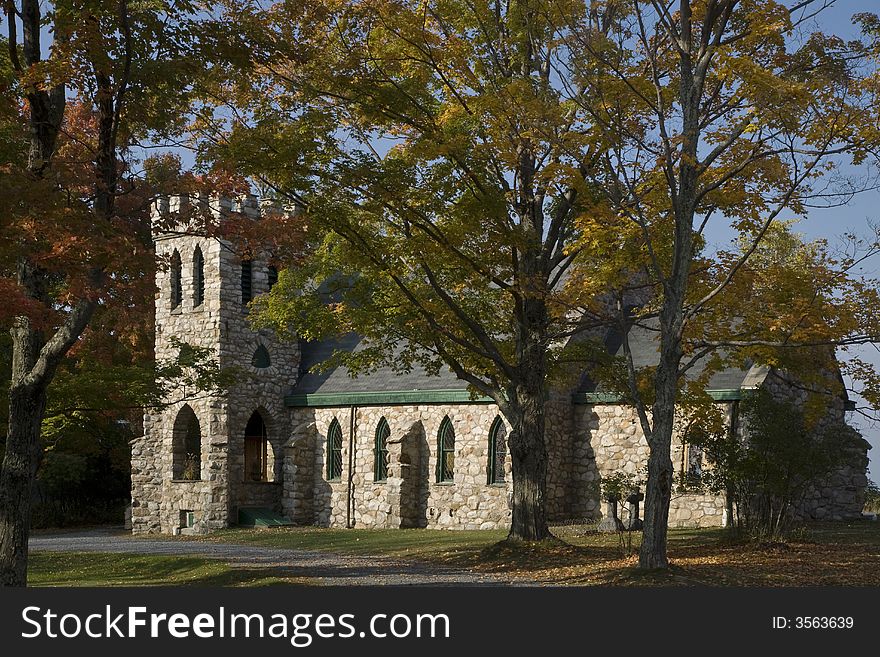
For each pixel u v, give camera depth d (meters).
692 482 25.25
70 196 16.84
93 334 27.86
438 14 22.94
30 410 18.56
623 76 19.75
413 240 22.61
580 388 36.28
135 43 17.50
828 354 24.31
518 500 25.27
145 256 17.12
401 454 37.59
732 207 21.25
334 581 20.94
